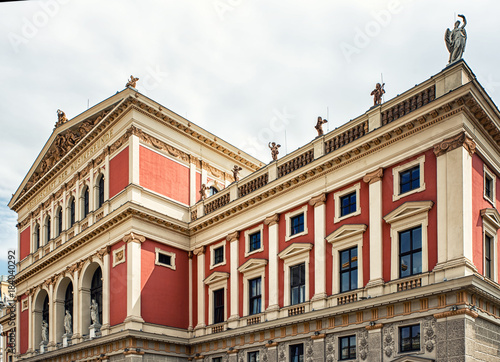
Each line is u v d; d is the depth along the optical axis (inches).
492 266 948.6
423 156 958.4
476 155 952.3
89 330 1467.8
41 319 1781.5
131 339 1267.2
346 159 1087.6
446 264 872.3
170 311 1379.2
